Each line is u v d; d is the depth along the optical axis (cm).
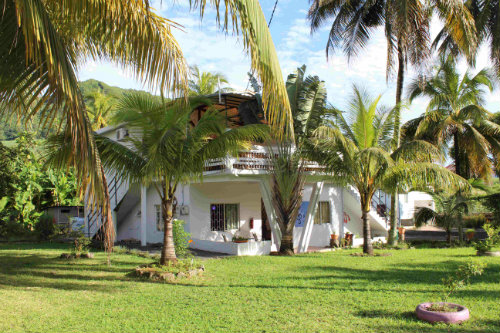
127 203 2044
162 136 1021
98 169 487
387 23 1761
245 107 1789
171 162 1089
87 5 474
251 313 709
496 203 1817
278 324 647
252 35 385
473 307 732
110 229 514
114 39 527
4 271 1152
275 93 404
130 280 1019
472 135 2061
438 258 1430
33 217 2450
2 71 506
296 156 1577
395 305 754
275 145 1695
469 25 1582
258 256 1523
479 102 2267
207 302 787
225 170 1482
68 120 445
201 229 1762
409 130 2377
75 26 575
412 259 1411
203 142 1140
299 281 996
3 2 459
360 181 1564
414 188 2045
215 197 1830
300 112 1573
